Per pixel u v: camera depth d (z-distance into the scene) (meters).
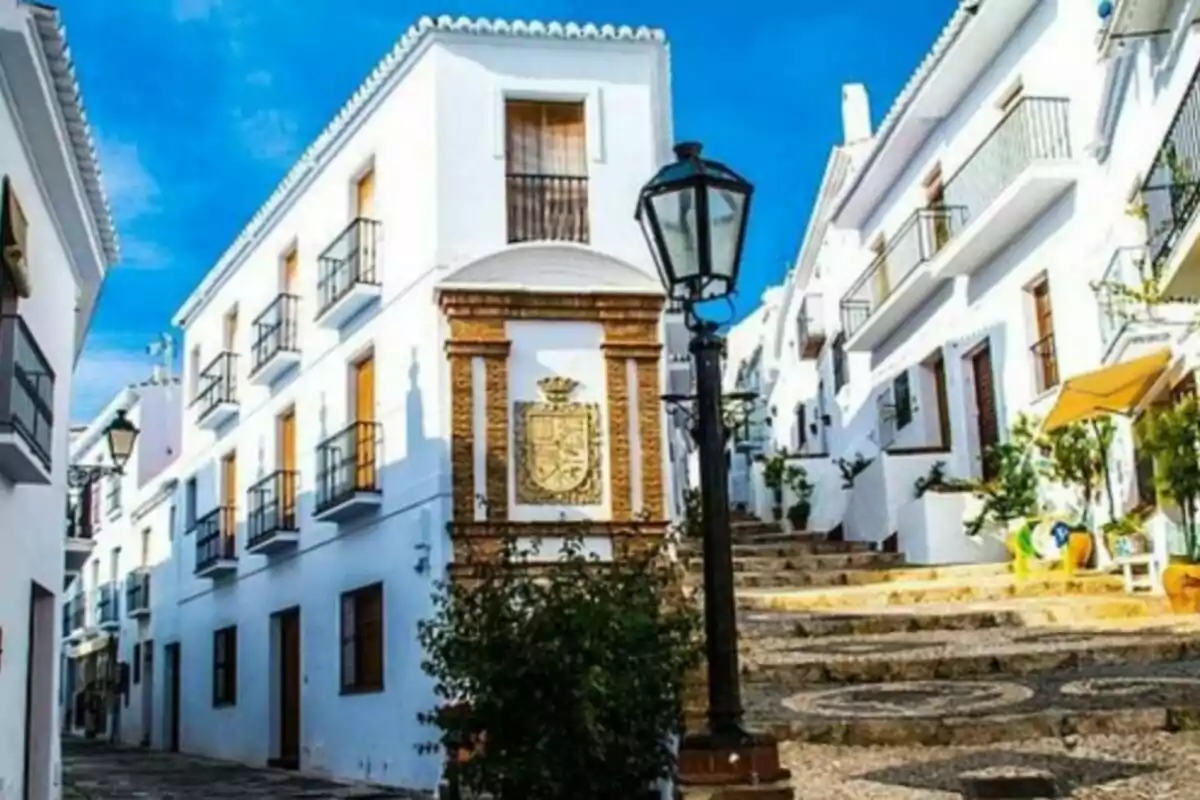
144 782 19.39
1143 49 14.62
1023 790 7.00
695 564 16.00
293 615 21.55
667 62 18.36
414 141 17.86
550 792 7.74
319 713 19.78
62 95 11.67
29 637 13.02
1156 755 7.73
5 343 10.99
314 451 20.45
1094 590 14.50
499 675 7.90
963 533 18.09
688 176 6.49
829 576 16.58
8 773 11.94
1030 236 18.34
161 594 30.20
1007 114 17.98
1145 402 15.17
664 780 7.82
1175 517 14.24
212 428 25.86
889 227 23.91
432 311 17.12
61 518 14.79
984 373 20.06
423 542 16.80
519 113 17.80
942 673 10.45
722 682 6.23
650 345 17.31
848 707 9.30
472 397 16.78
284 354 21.22
